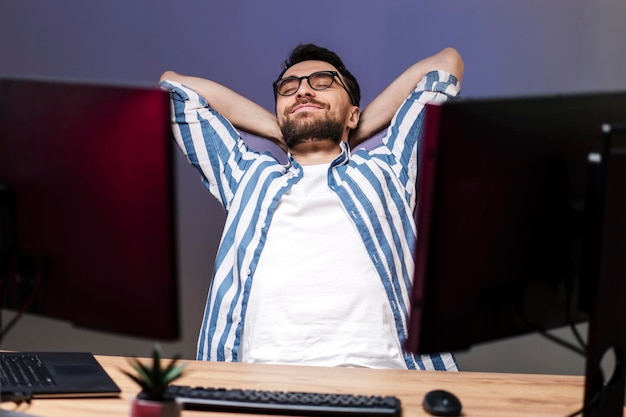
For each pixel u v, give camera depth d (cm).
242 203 216
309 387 149
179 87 237
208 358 209
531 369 287
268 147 243
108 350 298
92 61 307
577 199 126
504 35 294
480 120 116
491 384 155
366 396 137
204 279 301
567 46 293
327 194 212
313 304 201
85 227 120
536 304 127
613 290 125
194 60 304
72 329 298
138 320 120
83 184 119
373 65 299
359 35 298
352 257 205
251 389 147
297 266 205
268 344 198
